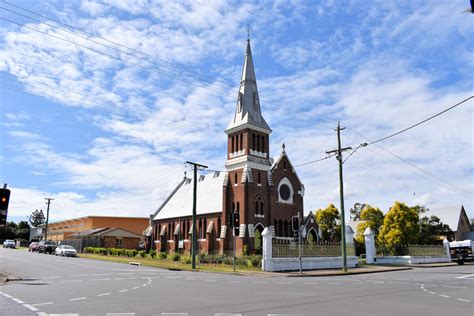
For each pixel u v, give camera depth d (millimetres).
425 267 45656
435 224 77000
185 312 12523
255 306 13891
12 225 147000
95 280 23578
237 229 37625
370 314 12539
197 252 61500
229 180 58969
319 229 63250
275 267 37156
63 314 12117
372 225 71500
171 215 71312
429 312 13008
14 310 12797
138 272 31688
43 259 47656
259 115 60312
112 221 95938
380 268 42281
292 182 62406
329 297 16672
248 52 62812
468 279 27203
